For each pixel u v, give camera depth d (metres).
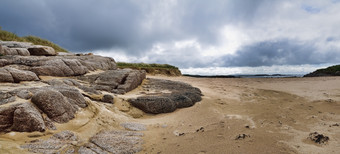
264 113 5.31
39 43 14.65
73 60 8.56
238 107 6.49
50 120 3.65
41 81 5.95
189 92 7.89
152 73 20.69
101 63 11.34
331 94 7.29
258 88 10.12
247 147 3.01
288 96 7.86
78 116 4.23
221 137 3.58
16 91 4.04
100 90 6.98
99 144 3.32
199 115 5.71
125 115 5.39
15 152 2.64
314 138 3.18
